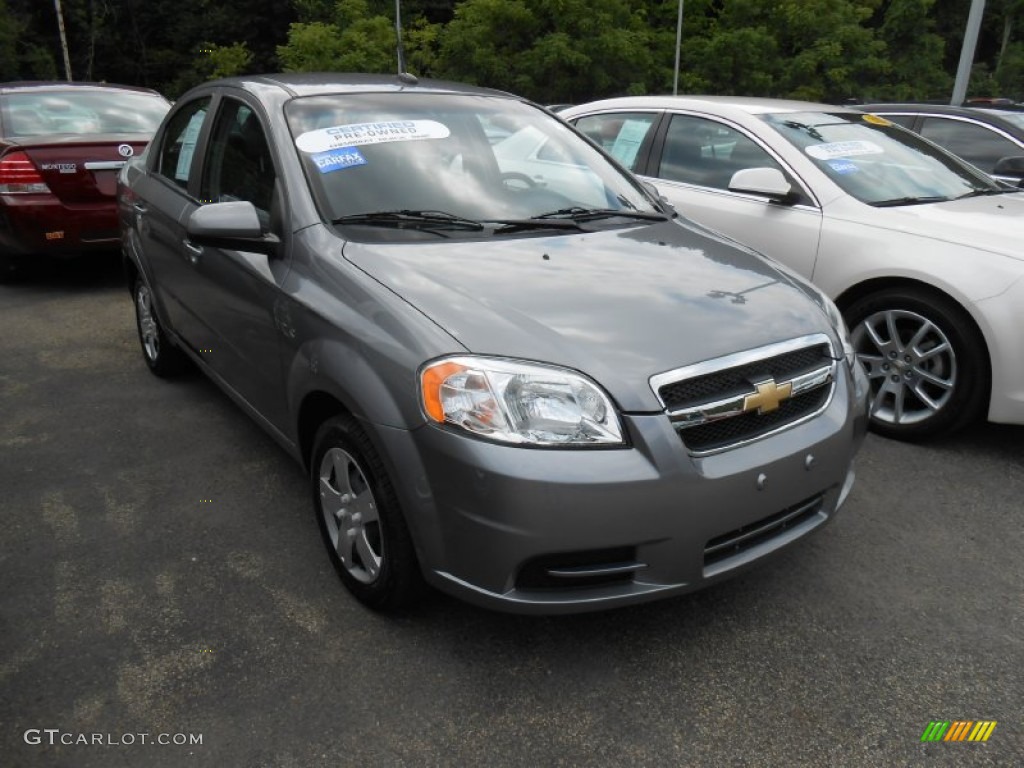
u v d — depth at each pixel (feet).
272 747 7.11
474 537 7.31
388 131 10.92
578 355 7.48
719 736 7.29
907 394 13.41
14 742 7.13
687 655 8.30
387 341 7.92
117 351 17.47
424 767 6.94
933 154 16.33
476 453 7.16
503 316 7.86
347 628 8.64
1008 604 9.14
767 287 9.29
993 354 11.98
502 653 8.30
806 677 8.01
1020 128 21.67
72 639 8.43
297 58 100.99
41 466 12.21
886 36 120.88
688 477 7.34
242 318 10.62
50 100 23.67
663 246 10.13
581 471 7.09
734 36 102.47
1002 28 140.87
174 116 14.55
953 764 7.01
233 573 9.59
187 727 7.32
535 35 100.68
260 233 9.63
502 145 11.55
